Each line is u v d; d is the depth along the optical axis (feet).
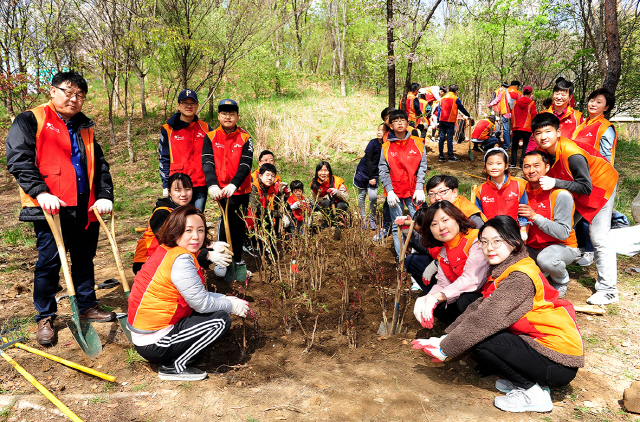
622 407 8.95
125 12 36.32
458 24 52.11
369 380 9.88
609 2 25.32
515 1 44.39
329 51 86.48
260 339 11.98
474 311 9.21
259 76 55.83
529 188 13.24
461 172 32.42
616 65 25.75
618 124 52.01
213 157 15.25
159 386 9.78
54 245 11.53
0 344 11.32
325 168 20.94
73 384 9.89
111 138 44.37
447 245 10.74
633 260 16.85
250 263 17.74
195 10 39.24
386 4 35.70
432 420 8.50
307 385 9.72
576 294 14.39
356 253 16.53
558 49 51.08
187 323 9.80
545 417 8.61
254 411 8.84
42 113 11.05
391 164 16.15
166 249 9.81
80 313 12.85
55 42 40.52
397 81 56.29
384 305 12.37
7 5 37.32
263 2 40.78
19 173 10.57
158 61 47.14
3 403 9.13
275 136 40.75
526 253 9.11
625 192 25.38
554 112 18.24
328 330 12.46
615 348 11.21
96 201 12.02
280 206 17.81
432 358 10.92
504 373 9.13
